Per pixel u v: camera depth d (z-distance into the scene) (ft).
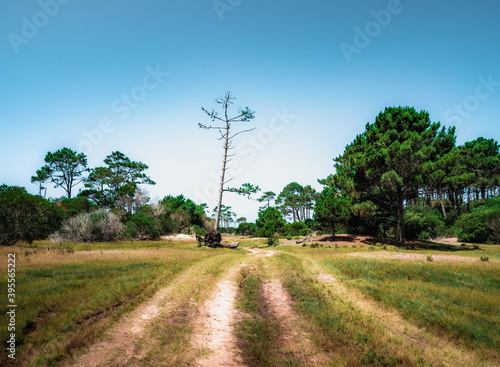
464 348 16.92
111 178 188.85
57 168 181.37
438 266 43.16
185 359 14.96
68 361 13.99
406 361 15.34
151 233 118.32
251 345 17.63
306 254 63.16
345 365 15.02
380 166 90.99
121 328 18.44
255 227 217.15
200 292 28.27
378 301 25.44
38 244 71.77
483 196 168.35
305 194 265.75
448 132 93.56
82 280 28.45
